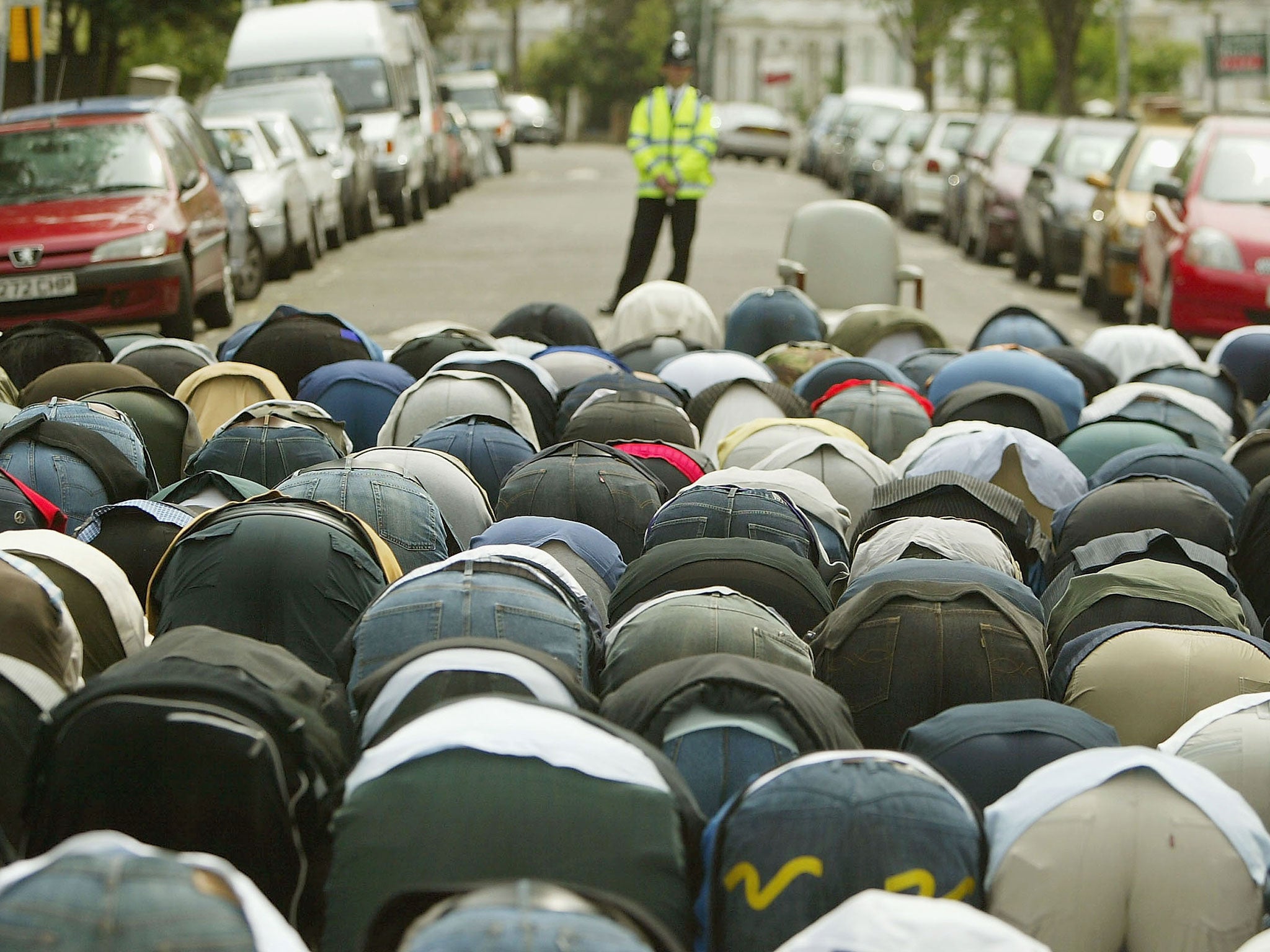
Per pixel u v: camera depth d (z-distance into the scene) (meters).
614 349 19.69
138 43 61.75
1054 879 6.45
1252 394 18.08
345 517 9.25
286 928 5.13
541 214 58.38
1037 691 8.30
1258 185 30.03
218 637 7.47
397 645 8.05
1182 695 8.36
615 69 184.00
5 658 7.48
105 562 9.15
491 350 16.20
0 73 36.19
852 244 26.03
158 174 28.44
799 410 14.46
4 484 10.36
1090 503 11.18
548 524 9.98
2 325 26.31
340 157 45.59
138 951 4.80
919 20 107.69
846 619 8.48
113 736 6.55
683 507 10.36
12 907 4.85
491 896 5.07
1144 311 32.16
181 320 27.20
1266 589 11.43
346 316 30.94
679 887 6.36
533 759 6.33
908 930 5.20
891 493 11.11
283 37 53.38
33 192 27.70
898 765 6.57
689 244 30.67
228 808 6.61
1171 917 6.46
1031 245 42.09
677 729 7.22
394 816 6.23
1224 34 62.03
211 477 10.96
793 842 6.34
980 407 13.98
